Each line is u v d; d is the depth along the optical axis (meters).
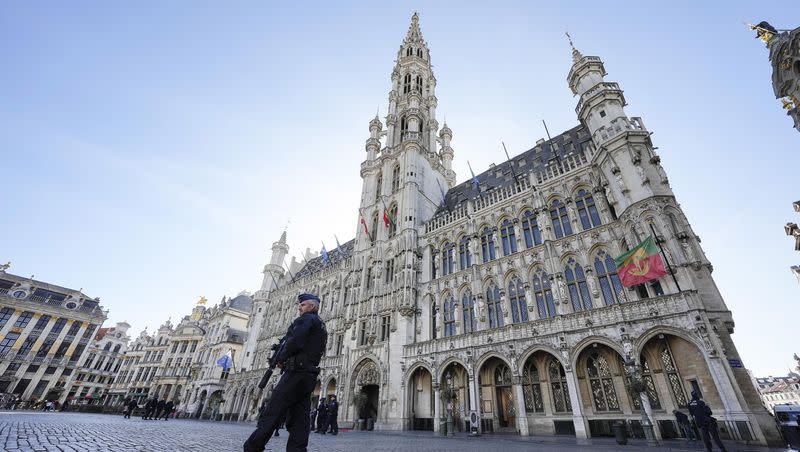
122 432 13.05
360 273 42.56
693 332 18.59
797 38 15.71
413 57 62.97
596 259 25.59
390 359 32.59
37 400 64.00
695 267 20.38
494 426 24.94
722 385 17.05
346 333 39.12
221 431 18.05
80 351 75.62
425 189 45.16
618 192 25.00
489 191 37.16
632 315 21.00
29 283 74.94
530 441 17.70
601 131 27.25
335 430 21.64
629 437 19.64
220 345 64.62
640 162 24.33
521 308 27.66
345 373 36.22
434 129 53.31
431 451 11.37
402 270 36.41
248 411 46.94
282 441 13.40
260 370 49.00
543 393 23.95
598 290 24.23
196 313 91.81
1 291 70.81
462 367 28.89
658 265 20.52
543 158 36.22
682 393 19.03
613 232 25.11
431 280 35.50
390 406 30.72
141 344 92.62
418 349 31.27
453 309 31.97
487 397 26.30
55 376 70.38
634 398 20.31
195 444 10.09
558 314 24.16
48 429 12.27
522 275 28.33
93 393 87.06
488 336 27.06
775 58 17.08
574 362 22.12
